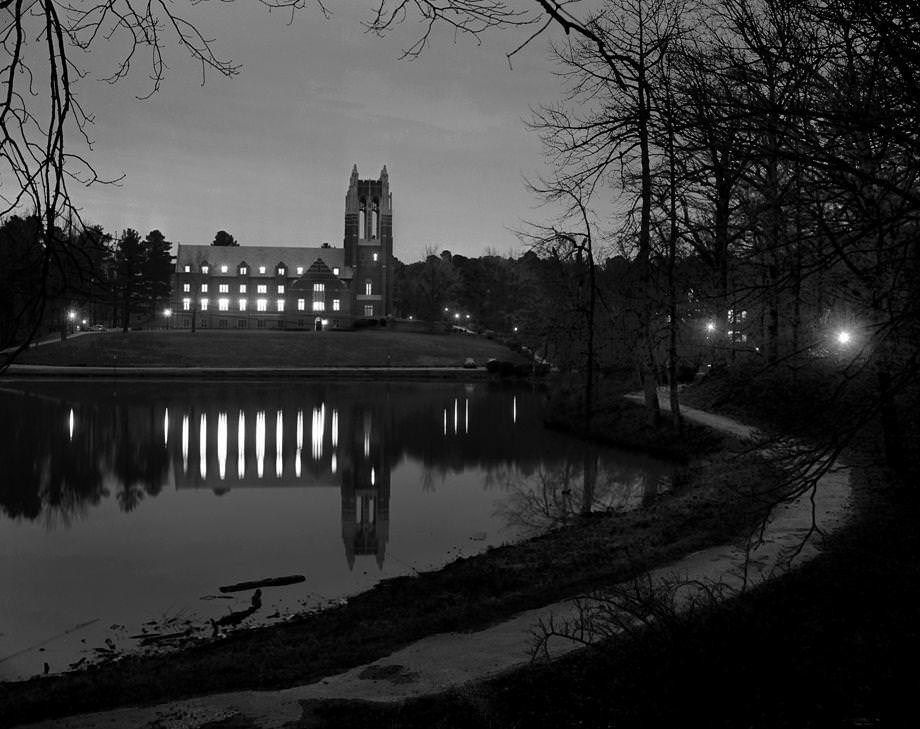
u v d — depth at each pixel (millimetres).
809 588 9688
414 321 139125
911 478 13727
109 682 9438
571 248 26203
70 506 23172
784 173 6914
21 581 15758
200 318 131250
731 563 12141
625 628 7898
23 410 48719
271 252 135375
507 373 87438
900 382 6355
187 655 11344
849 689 6637
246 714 8008
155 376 80125
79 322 103750
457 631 10594
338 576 16172
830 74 6422
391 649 9984
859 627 8078
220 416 47438
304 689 8664
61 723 8109
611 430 35000
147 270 107938
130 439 37344
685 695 6730
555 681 7621
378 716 7652
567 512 21359
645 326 26906
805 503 15461
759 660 7211
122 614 13766
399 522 20938
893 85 5805
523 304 106750
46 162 4320
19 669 11250
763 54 6176
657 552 13875
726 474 20500
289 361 94062
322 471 29562
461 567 15703
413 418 47375
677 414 29625
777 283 6355
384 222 134750
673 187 7523
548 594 12109
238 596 14875
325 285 131250
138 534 19781
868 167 6215
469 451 33969
